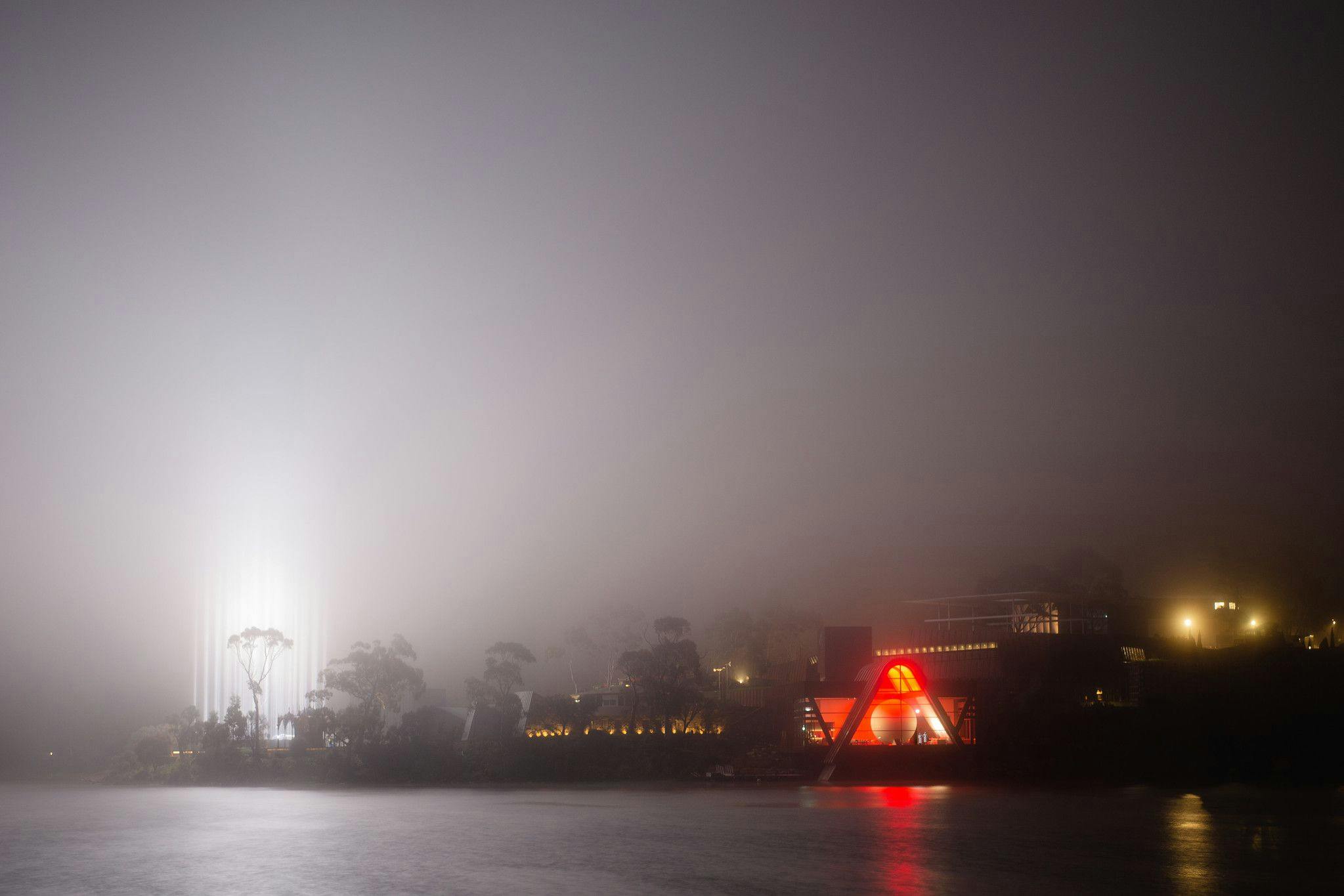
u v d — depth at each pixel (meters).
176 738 189.38
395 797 132.62
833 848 72.94
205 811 113.69
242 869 66.44
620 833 84.19
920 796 122.75
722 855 70.19
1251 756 149.62
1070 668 163.50
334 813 107.19
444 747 165.62
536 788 150.00
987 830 83.75
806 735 160.25
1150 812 99.00
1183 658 172.62
